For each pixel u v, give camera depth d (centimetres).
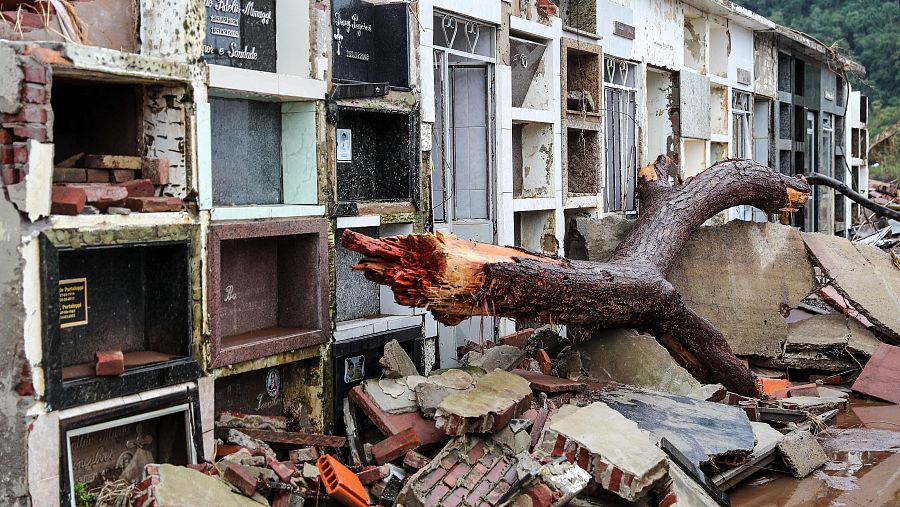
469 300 747
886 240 2261
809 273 1265
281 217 759
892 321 1232
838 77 2747
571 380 897
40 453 566
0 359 564
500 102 1116
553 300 823
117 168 651
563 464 666
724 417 850
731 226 1271
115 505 580
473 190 1124
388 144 934
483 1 1073
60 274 627
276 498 636
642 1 1552
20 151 554
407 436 716
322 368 798
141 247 675
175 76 656
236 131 775
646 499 684
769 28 2052
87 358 649
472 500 644
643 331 1004
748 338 1252
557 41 1252
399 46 905
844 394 1144
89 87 702
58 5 639
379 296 938
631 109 1543
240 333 770
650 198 1162
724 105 1948
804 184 1266
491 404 700
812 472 892
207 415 677
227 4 755
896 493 836
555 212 1249
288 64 805
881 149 4159
